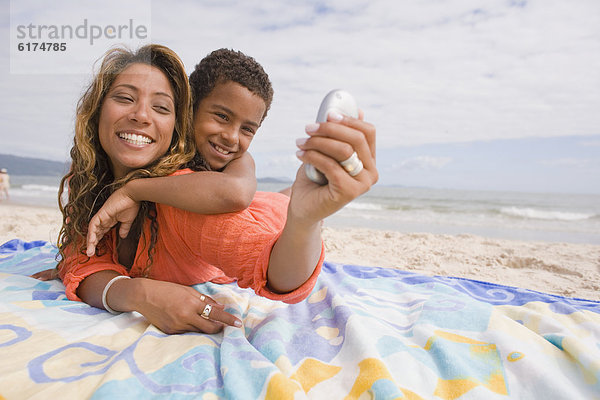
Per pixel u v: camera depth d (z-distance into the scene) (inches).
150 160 27.1
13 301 28.9
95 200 29.1
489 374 21.6
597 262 70.4
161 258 30.6
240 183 24.5
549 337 25.2
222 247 24.2
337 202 16.1
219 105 31.5
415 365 21.9
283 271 20.9
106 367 20.4
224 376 19.2
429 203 373.4
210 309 25.4
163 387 18.7
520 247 89.4
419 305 32.2
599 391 20.3
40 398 17.4
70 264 31.3
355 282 40.3
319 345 24.0
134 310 26.3
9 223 96.3
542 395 19.9
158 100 26.2
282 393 17.1
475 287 41.0
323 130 15.0
